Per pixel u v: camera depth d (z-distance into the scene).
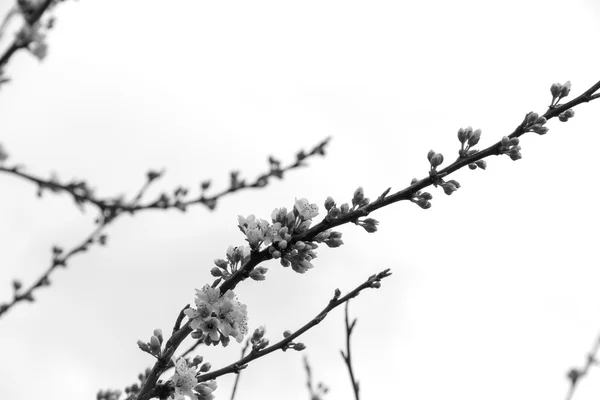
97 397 1.10
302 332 0.93
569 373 1.06
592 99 0.93
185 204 1.23
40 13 0.93
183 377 0.92
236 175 1.27
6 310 1.13
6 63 0.93
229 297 0.94
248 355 0.94
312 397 0.97
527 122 0.93
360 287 0.94
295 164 1.31
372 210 0.94
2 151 1.04
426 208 0.93
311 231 0.94
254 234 0.94
